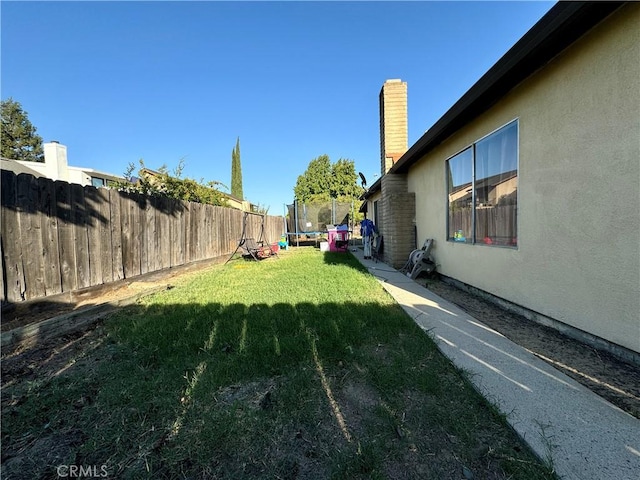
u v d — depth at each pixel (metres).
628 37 2.29
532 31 2.59
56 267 4.09
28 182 3.71
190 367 2.43
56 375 2.37
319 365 2.45
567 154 2.92
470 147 4.88
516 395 2.01
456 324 3.39
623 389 2.09
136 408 1.92
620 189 2.41
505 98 3.88
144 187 8.69
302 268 7.79
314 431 1.72
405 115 8.83
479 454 1.53
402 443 1.61
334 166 33.81
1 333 2.89
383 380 2.18
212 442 1.62
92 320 3.67
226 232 10.33
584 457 1.48
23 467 1.51
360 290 5.10
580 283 2.83
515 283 3.79
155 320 3.60
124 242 5.48
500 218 4.15
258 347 2.77
